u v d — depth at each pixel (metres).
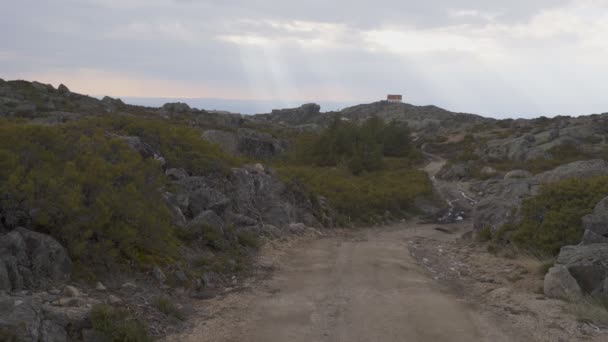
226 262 10.86
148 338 6.28
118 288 7.80
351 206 25.08
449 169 48.94
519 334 7.02
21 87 57.91
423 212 31.00
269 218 17.53
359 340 6.72
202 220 12.38
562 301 8.72
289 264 12.14
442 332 7.10
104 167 9.38
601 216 12.16
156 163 11.19
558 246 12.55
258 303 8.50
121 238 8.64
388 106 188.00
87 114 46.84
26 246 7.04
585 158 47.28
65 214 7.87
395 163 54.34
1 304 5.46
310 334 6.95
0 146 8.47
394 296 9.18
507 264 12.70
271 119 149.88
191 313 7.74
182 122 59.09
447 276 11.54
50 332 5.54
